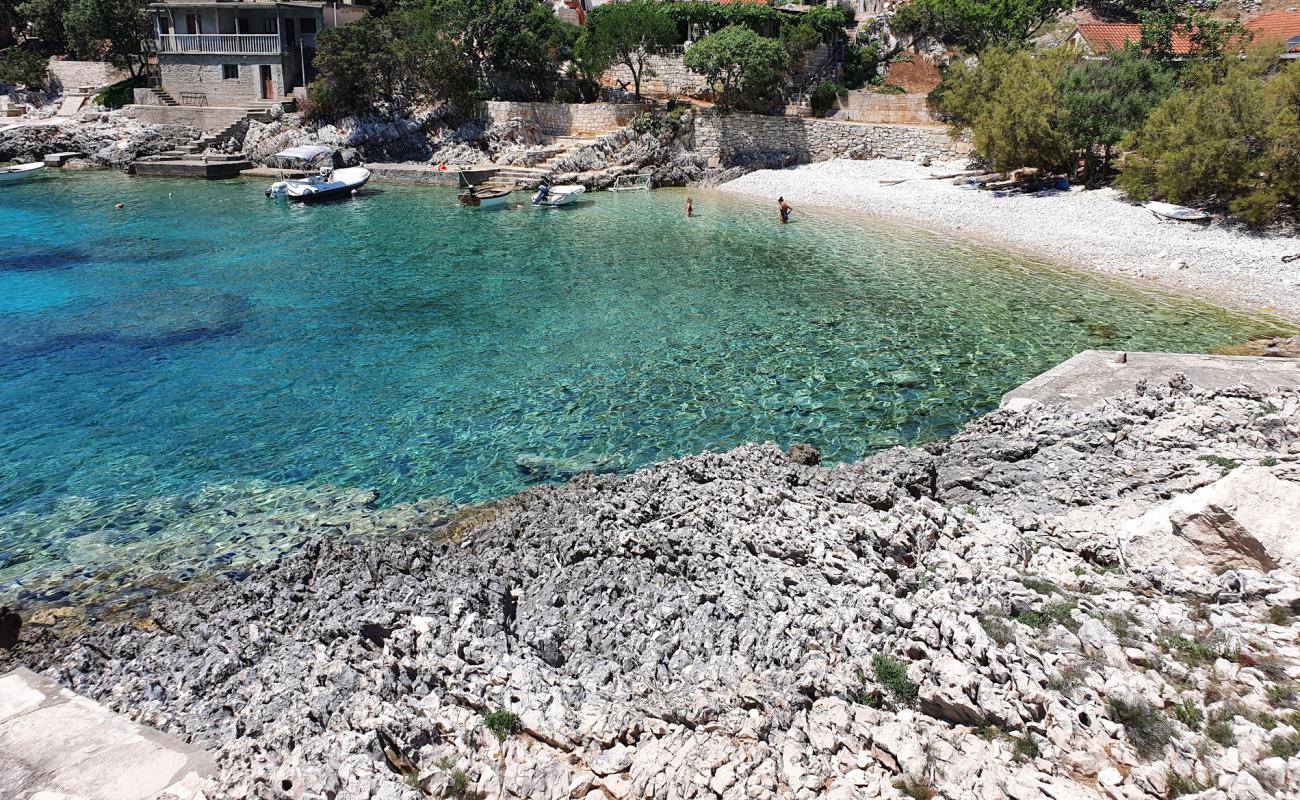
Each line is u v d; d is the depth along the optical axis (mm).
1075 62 43531
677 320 27094
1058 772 7836
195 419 20094
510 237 39781
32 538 15250
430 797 8070
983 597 10641
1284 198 34031
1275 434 15039
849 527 12469
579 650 10367
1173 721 8219
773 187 52062
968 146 52562
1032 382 20297
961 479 15500
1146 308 27609
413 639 10305
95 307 28297
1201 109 35156
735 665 9641
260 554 14742
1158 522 11508
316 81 61219
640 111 59000
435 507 16328
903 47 65688
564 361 23688
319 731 8805
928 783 7750
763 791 7633
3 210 44312
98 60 73312
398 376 22688
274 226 41781
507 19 58688
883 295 29641
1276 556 10320
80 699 10016
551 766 8156
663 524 13055
